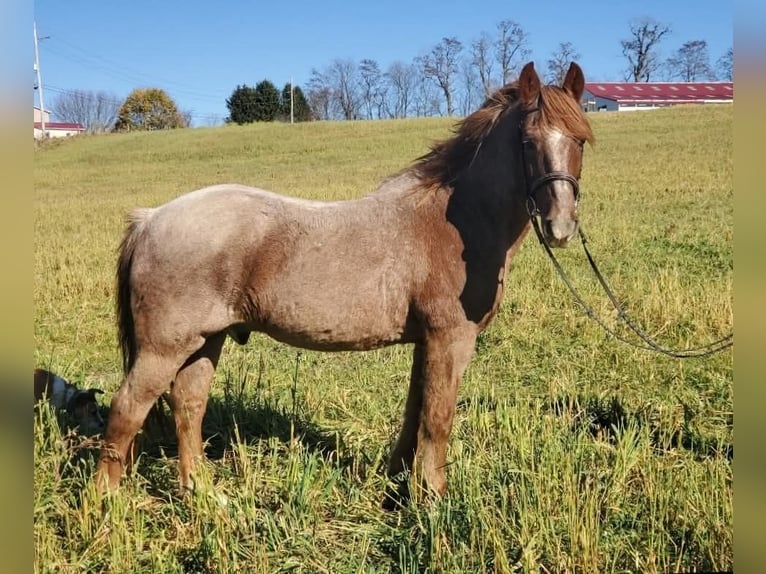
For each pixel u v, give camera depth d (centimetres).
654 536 364
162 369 385
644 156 2794
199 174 3491
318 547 376
